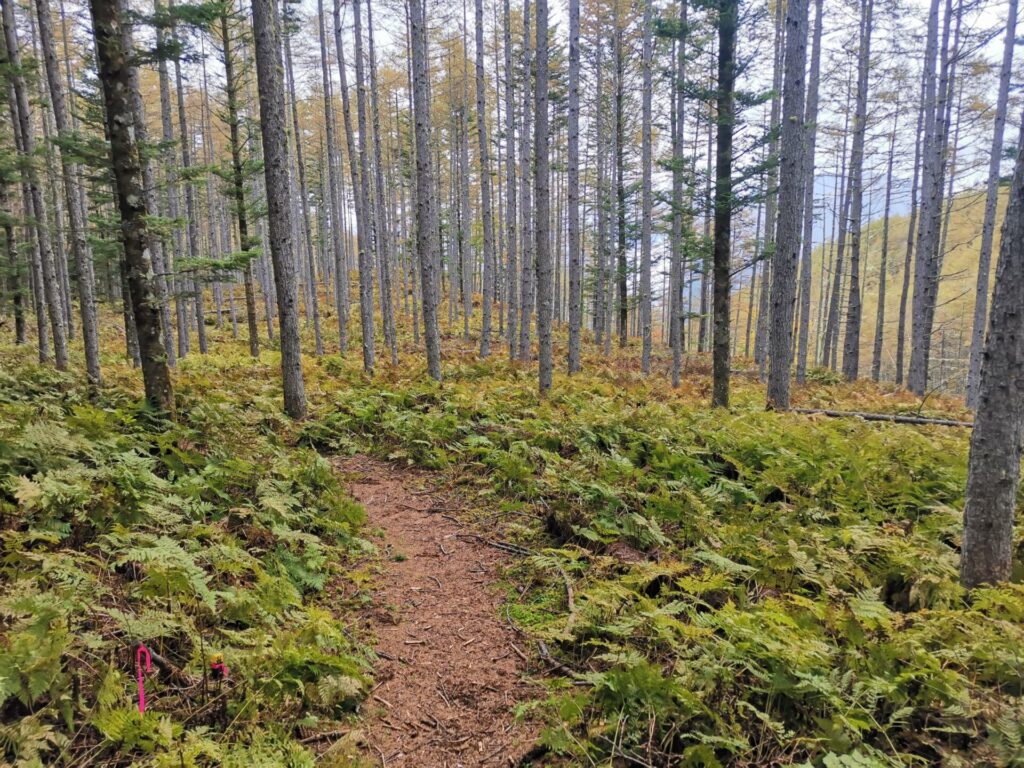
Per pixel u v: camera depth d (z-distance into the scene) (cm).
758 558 492
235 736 312
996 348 438
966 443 861
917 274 1858
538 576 548
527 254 1734
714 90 973
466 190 2850
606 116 2662
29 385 867
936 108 1712
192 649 357
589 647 426
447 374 1509
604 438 850
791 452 771
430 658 430
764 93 956
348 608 486
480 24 1908
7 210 1392
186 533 465
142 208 711
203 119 2966
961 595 443
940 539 585
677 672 358
